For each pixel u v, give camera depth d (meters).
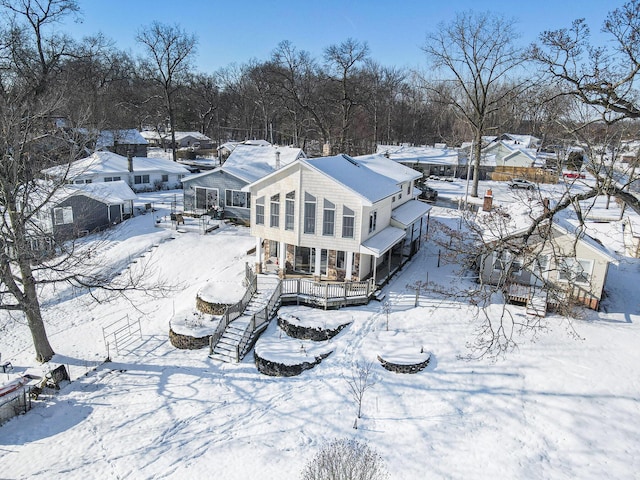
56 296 28.59
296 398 18.44
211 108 100.06
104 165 48.88
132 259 32.50
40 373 20.73
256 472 14.77
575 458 15.20
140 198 48.16
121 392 19.31
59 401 18.78
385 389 18.53
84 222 36.00
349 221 24.88
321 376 19.62
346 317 23.00
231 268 29.66
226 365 21.02
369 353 20.45
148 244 34.12
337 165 27.48
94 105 59.38
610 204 46.16
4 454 15.80
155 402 18.58
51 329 25.28
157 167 53.22
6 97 32.44
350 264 25.53
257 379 19.92
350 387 18.73
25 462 15.43
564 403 17.45
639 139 21.28
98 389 19.55
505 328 22.02
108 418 17.67
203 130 101.75
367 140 80.88
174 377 20.31
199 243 34.12
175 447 16.05
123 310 27.11
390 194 27.50
